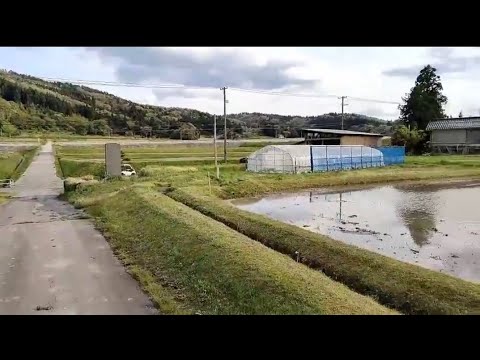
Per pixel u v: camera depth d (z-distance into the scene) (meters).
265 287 11.66
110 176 40.41
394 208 27.89
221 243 15.54
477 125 69.88
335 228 21.91
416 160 59.00
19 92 166.38
